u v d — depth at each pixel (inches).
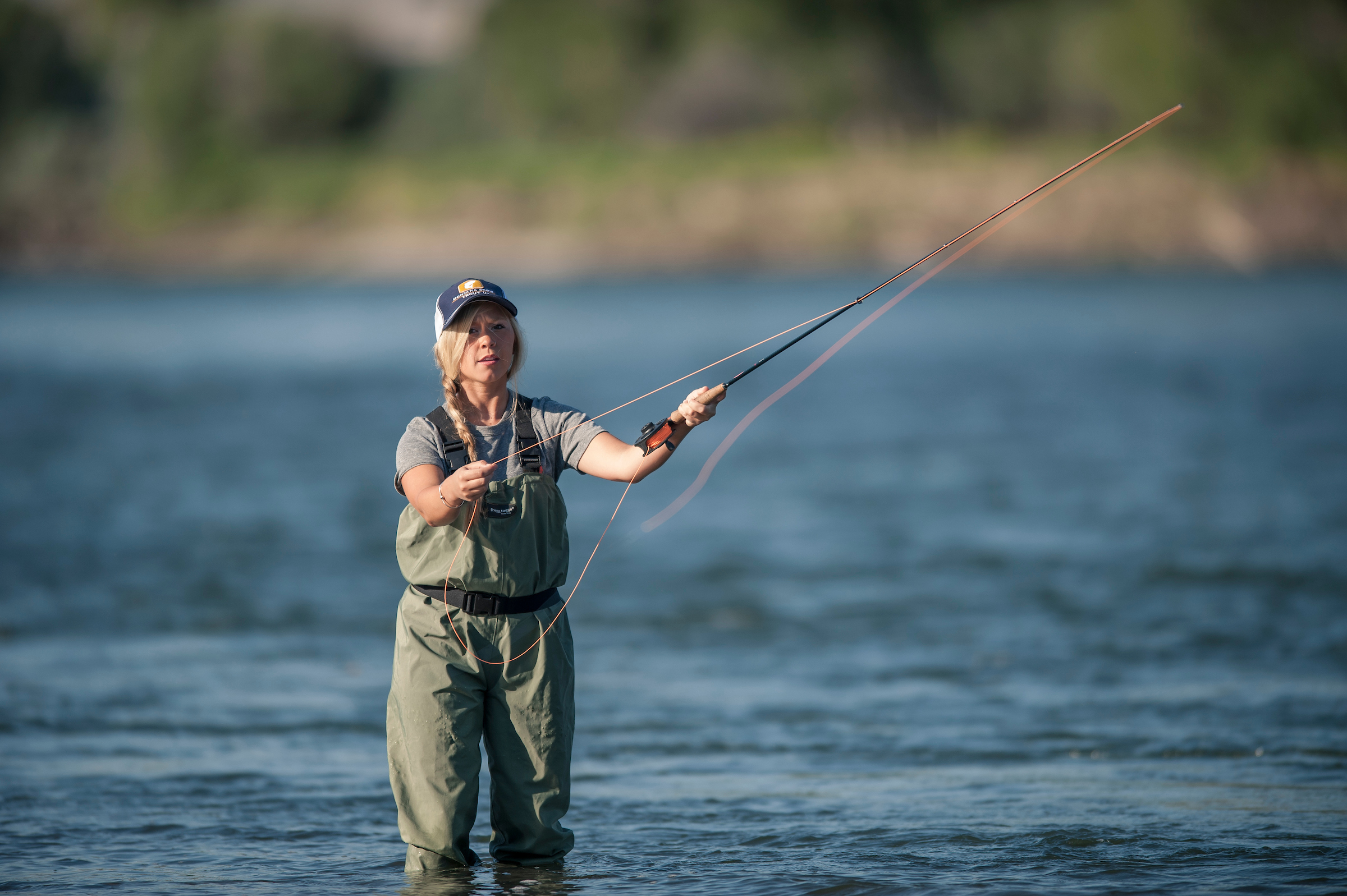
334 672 964.6
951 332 5221.5
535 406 553.3
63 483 1988.2
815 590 1263.5
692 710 858.8
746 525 1624.0
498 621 542.3
